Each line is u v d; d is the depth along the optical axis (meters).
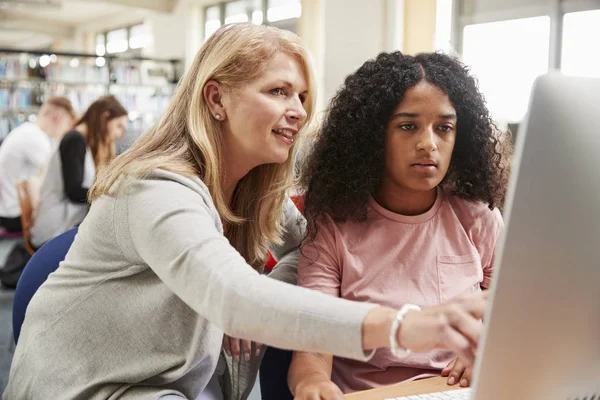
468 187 1.25
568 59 3.89
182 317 0.94
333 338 0.69
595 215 0.58
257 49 0.98
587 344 0.61
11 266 3.95
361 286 1.17
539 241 0.57
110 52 11.88
